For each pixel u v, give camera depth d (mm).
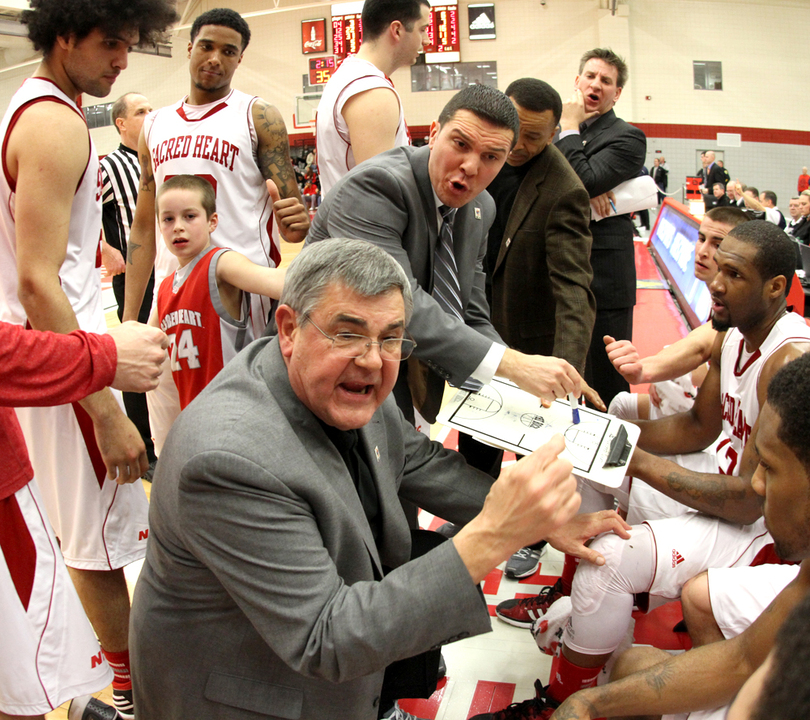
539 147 2271
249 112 2223
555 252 2244
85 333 1312
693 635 1427
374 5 2184
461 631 1085
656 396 2301
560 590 2031
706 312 5031
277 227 2420
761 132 15961
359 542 1194
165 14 1588
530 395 1689
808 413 979
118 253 3498
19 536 1406
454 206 1699
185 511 1072
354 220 1723
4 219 1566
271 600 1061
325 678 1063
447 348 1615
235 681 1171
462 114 1560
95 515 1732
